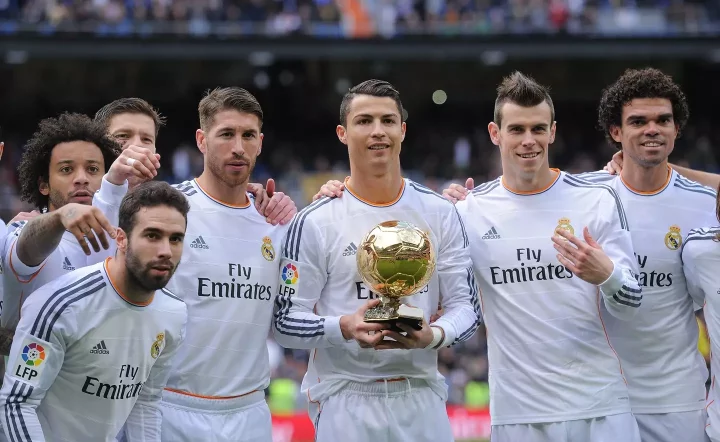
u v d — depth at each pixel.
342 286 4.31
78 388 3.81
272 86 24.62
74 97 24.09
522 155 4.55
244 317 4.36
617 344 4.79
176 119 24.41
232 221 4.42
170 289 4.27
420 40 19.33
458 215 4.51
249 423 4.39
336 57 19.41
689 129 24.06
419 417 4.29
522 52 19.30
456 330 4.15
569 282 4.57
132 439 3.99
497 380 4.66
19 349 3.68
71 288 3.73
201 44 19.05
